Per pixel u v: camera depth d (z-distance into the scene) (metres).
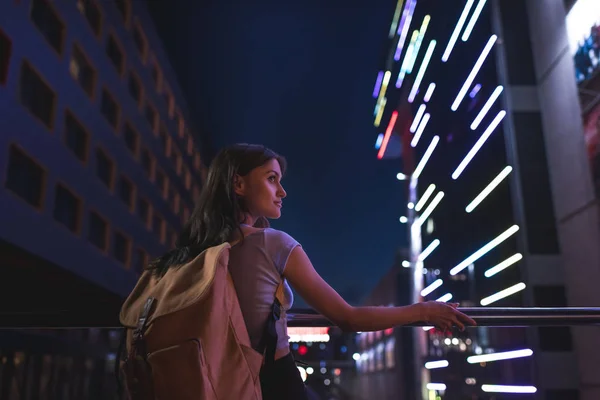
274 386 1.65
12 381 7.19
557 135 19.08
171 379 1.40
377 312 1.79
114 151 40.66
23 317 2.18
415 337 25.58
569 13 18.05
